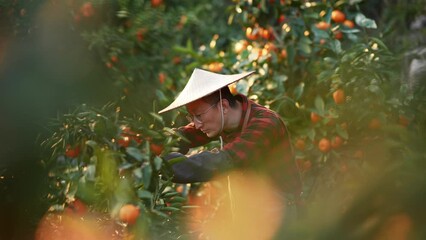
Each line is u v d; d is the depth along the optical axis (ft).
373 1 35.70
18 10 20.38
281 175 15.76
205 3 35.70
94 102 16.34
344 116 20.44
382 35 23.43
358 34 24.08
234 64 24.45
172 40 27.50
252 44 24.25
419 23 32.37
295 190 16.01
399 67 21.08
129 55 24.27
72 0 21.77
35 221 14.78
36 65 16.34
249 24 23.90
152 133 14.90
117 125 14.55
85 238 14.88
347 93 20.62
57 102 15.47
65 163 14.87
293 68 23.17
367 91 20.44
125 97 19.12
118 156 14.30
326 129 20.68
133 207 13.99
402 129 17.79
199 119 15.67
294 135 21.17
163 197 15.52
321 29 22.99
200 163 14.60
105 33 22.76
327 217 10.57
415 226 10.19
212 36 34.60
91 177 14.01
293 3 23.40
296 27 23.16
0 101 14.48
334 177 20.17
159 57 25.95
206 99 15.46
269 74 23.26
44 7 20.58
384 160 14.58
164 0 30.37
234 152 14.83
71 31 21.36
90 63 19.36
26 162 14.48
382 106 20.10
